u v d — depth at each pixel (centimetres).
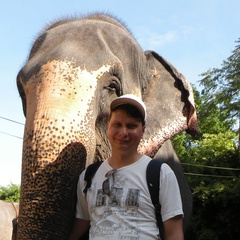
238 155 2252
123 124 266
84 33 351
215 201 1866
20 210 282
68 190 284
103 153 343
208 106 2562
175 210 258
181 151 2625
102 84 334
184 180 488
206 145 2352
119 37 379
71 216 284
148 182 258
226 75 2483
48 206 278
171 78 441
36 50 361
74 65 319
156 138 395
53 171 282
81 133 298
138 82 392
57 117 294
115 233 253
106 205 260
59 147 287
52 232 276
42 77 313
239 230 1870
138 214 255
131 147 266
